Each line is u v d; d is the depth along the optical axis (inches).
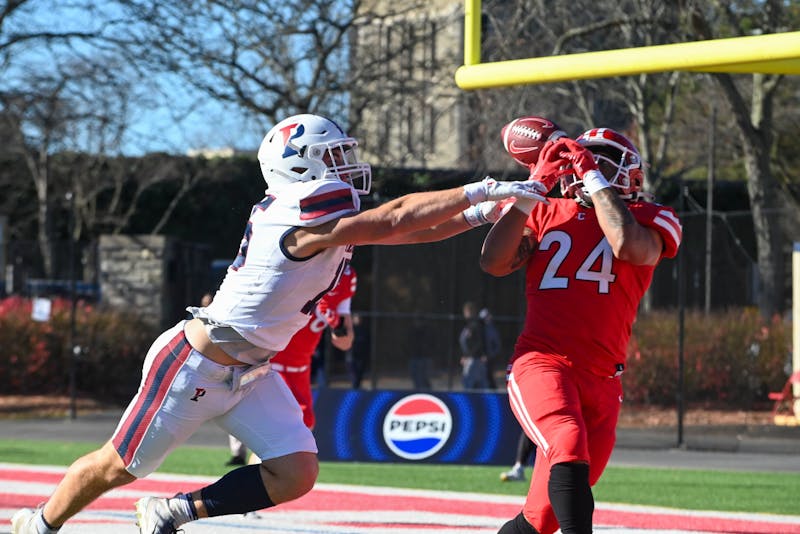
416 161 3061.0
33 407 2352.4
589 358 595.5
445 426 1424.7
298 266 552.7
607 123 3282.5
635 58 697.0
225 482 585.0
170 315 2726.4
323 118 577.6
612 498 1139.9
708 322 2193.7
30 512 607.5
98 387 2554.1
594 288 597.6
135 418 576.7
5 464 1396.4
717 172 3816.4
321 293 571.5
